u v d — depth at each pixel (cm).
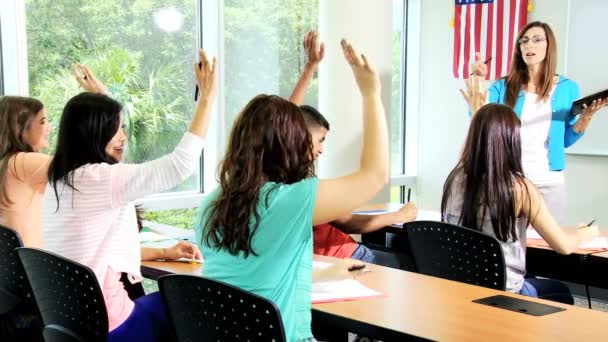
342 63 429
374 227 294
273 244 154
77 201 197
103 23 399
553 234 249
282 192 152
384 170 158
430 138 600
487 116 245
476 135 248
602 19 457
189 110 448
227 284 143
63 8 380
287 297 156
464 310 176
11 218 248
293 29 491
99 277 198
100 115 200
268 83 479
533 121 369
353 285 201
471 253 236
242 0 457
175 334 165
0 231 224
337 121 432
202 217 167
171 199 428
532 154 370
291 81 493
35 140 261
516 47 371
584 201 478
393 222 298
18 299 231
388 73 439
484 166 246
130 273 207
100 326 180
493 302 184
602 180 466
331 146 435
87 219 198
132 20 412
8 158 249
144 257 246
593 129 467
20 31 358
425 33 595
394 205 387
